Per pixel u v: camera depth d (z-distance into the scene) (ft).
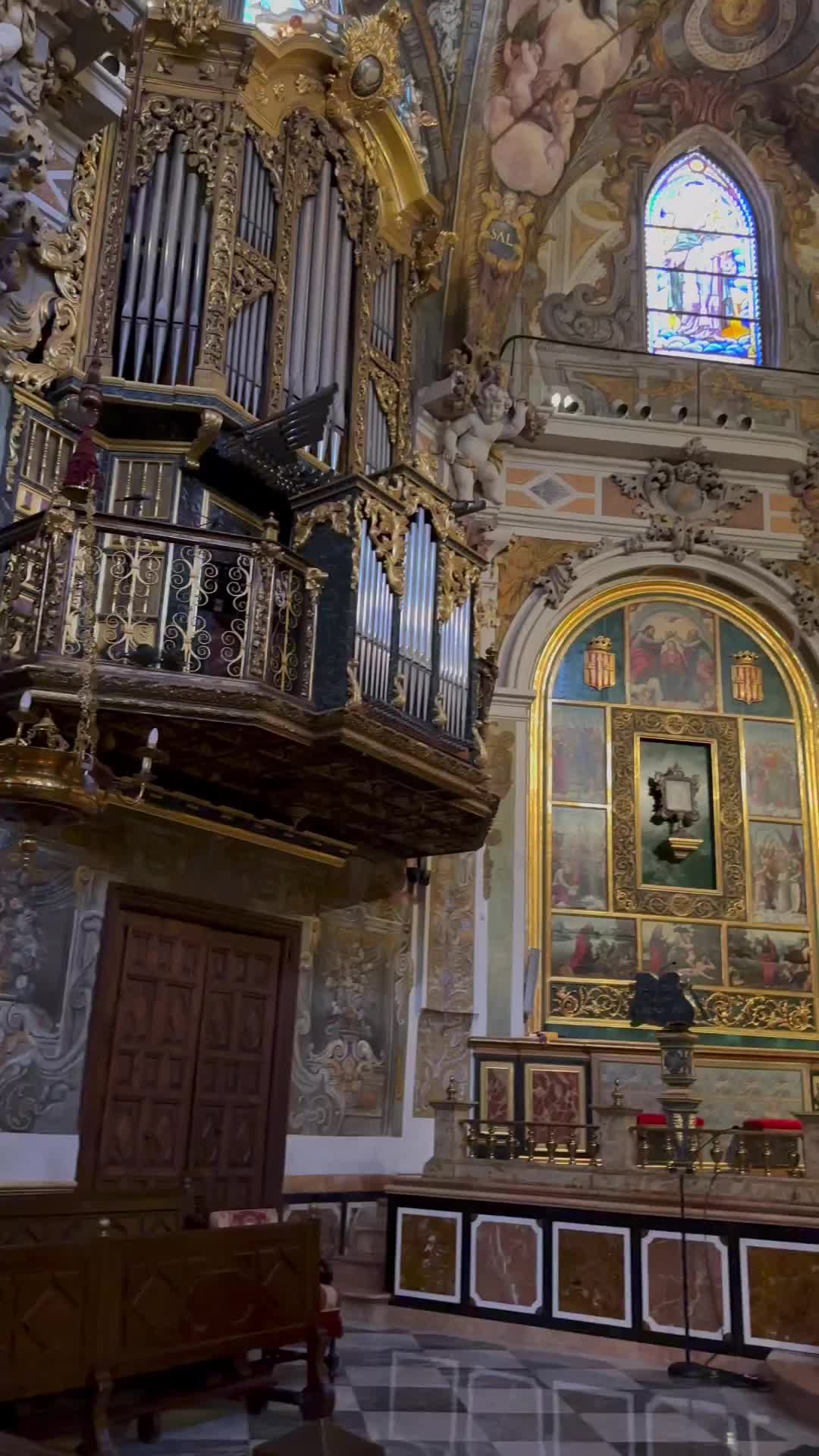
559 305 53.62
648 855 48.78
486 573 49.01
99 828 33.55
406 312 44.27
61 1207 27.37
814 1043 47.32
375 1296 36.06
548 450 51.42
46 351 32.81
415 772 33.14
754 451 51.37
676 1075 34.47
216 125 37.17
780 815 49.98
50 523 28.68
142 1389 24.07
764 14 51.98
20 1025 30.96
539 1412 24.89
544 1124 37.01
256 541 30.81
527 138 49.70
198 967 36.09
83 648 28.50
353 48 40.32
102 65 31.24
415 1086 43.14
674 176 56.85
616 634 51.21
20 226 29.91
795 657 51.65
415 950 44.27
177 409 34.12
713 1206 30.89
